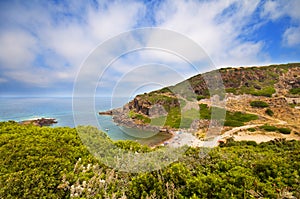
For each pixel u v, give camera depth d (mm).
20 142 3865
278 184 3117
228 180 3078
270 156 4566
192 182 2979
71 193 2797
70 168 3285
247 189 2906
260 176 3443
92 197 2787
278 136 19719
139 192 2943
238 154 4789
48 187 2811
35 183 2793
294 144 9516
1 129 5039
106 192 2939
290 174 3402
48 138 4281
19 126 5484
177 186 3041
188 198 2809
